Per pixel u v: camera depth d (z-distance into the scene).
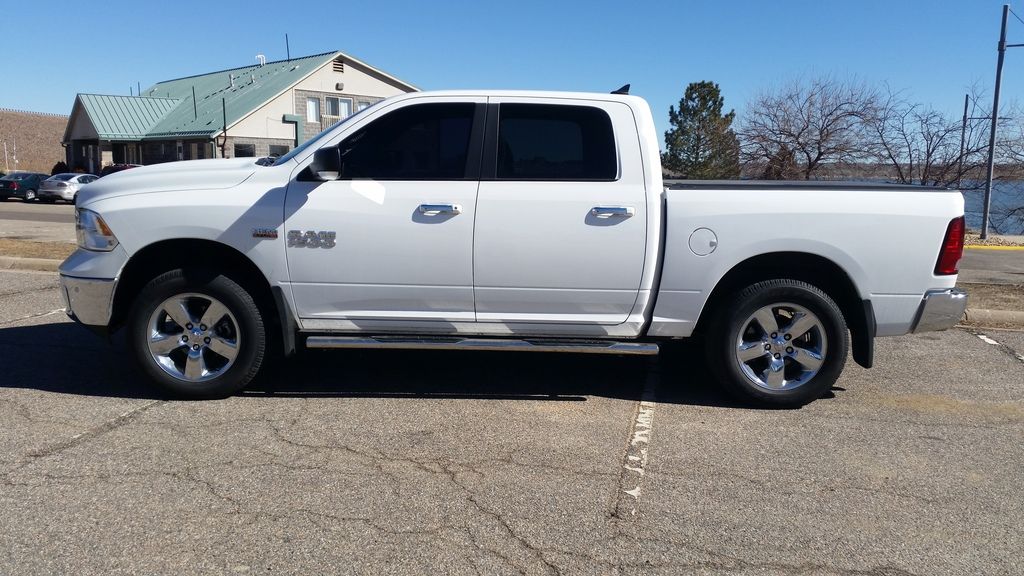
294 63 43.00
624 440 4.49
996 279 10.62
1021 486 3.96
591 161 4.86
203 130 37.97
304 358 6.12
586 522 3.47
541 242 4.78
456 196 4.77
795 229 4.79
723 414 4.99
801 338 5.07
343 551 3.17
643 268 4.84
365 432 4.51
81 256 4.91
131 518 3.40
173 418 4.66
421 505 3.59
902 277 4.86
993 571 3.15
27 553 3.10
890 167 22.69
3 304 7.75
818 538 3.38
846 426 4.80
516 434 4.54
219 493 3.66
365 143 4.87
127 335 4.88
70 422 4.55
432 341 4.89
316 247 4.79
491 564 3.11
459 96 4.91
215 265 4.93
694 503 3.69
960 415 5.05
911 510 3.67
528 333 5.01
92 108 42.41
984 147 21.22
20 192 30.95
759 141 23.86
